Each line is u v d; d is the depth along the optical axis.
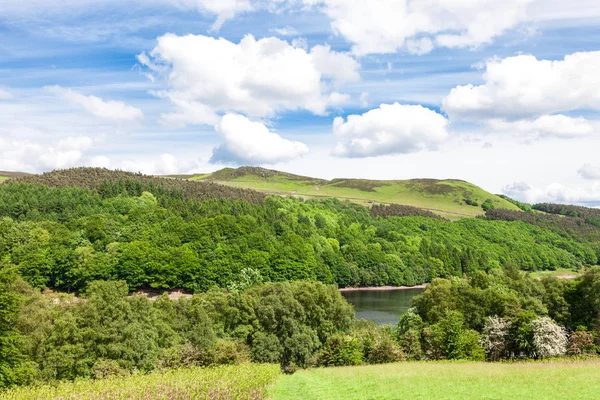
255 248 161.00
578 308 72.31
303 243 174.62
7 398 35.66
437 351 65.69
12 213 176.88
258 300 80.31
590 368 42.41
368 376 44.19
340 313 84.81
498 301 73.19
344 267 176.62
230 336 74.75
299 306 79.19
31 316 59.12
